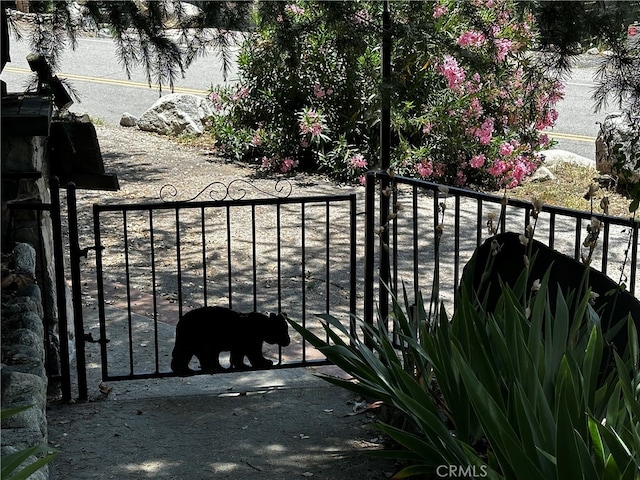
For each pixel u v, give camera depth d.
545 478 2.81
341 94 11.02
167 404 4.84
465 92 10.49
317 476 4.05
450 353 3.76
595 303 4.18
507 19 8.93
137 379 5.01
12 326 4.51
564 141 13.58
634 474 2.71
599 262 8.20
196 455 4.24
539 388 3.08
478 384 3.04
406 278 7.64
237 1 4.45
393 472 4.08
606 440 2.80
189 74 17.73
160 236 8.55
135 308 6.62
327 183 10.69
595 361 3.47
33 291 4.80
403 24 4.71
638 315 4.09
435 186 4.79
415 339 4.10
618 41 4.04
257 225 8.95
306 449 4.31
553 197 10.31
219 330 4.98
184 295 7.03
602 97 4.34
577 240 4.41
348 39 4.62
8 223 5.08
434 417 3.40
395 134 10.94
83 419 4.63
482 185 10.89
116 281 7.30
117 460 4.19
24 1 4.66
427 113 10.55
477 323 3.71
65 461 4.17
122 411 4.73
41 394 3.92
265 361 5.05
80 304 4.81
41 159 5.27
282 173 11.13
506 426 3.02
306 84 11.12
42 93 5.09
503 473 3.06
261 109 11.47
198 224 8.95
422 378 4.09
